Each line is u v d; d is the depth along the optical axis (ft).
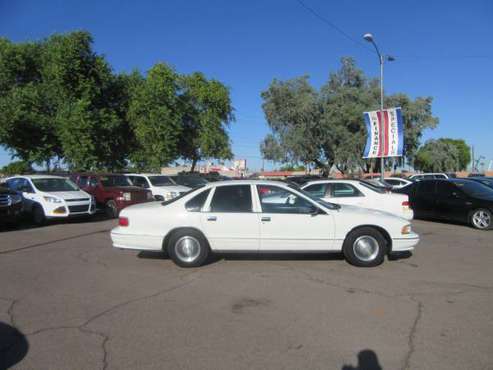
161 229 24.93
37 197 45.62
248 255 27.78
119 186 55.42
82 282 21.74
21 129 74.74
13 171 96.02
